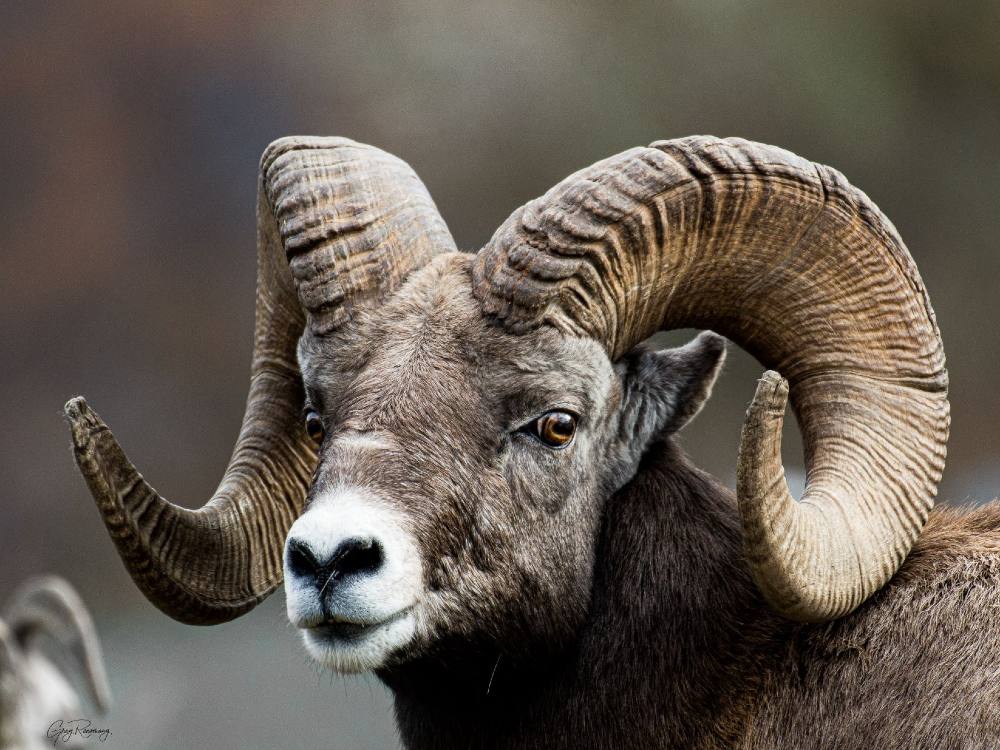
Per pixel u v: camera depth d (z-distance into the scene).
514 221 20.83
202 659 61.59
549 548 20.84
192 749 55.62
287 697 56.81
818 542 19.16
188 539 23.12
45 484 100.38
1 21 125.25
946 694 19.73
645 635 21.36
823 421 21.03
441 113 103.56
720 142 20.98
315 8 117.62
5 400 108.12
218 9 122.00
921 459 20.66
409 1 110.44
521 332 20.48
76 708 30.89
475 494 20.09
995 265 98.44
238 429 104.88
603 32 103.56
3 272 115.56
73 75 124.19
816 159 100.44
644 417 22.39
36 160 121.31
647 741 21.17
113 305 113.81
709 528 21.89
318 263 21.53
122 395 108.31
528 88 101.62
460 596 20.00
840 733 20.31
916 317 20.92
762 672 21.20
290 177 22.23
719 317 22.06
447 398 20.25
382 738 53.09
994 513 22.09
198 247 117.38
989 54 103.31
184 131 121.56
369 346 20.97
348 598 18.89
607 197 20.66
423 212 22.39
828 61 101.12
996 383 90.38
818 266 21.12
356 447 19.89
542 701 21.53
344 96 110.31
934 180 101.00
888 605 20.75
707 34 102.50
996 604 20.16
